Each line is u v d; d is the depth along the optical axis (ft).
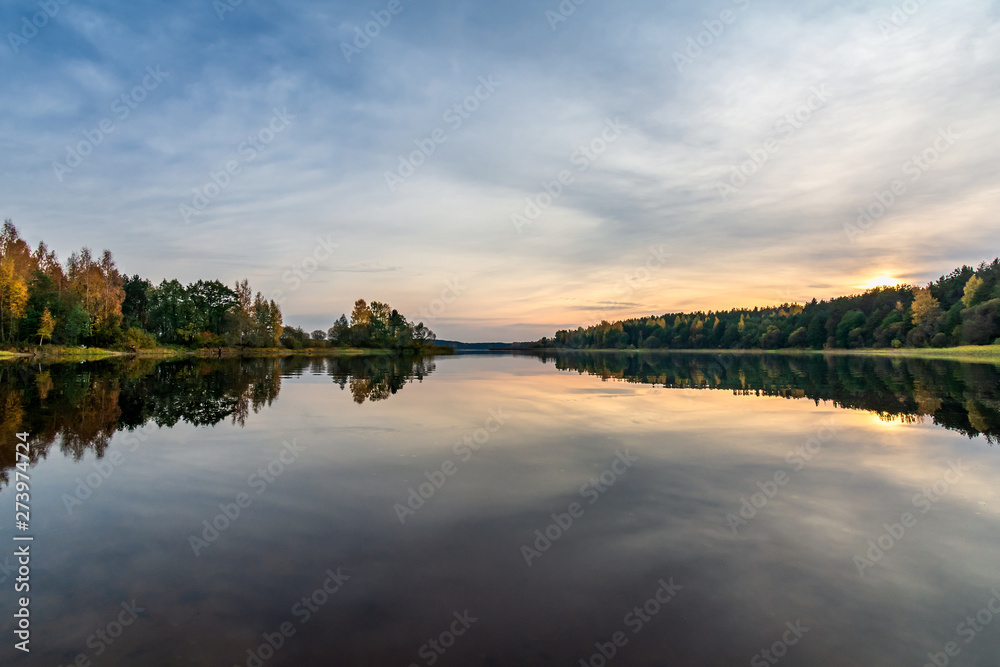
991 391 78.18
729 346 430.20
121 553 21.97
